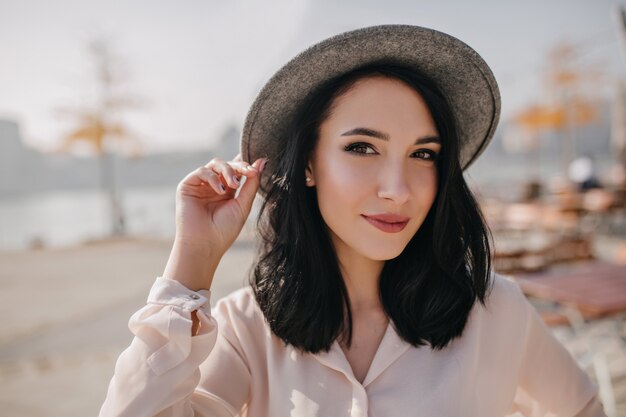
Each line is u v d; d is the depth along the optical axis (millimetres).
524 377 1188
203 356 967
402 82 1036
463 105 1268
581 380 1201
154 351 941
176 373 930
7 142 87625
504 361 1105
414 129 1021
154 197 42250
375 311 1137
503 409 1104
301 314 1065
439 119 1052
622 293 2811
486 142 1353
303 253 1113
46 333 5109
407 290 1091
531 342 1168
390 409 1002
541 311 3346
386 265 1152
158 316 957
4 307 6438
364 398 999
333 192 1047
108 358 4293
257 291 1146
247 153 1260
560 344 1209
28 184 89125
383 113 1010
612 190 8836
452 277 1098
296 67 1063
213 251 1091
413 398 1006
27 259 11469
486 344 1102
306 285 1097
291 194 1128
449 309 1068
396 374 1035
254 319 1163
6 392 3656
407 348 1051
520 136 17750
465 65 1141
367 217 1022
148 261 10297
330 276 1113
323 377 1048
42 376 3939
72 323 5441
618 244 7590
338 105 1040
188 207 1102
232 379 1101
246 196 1139
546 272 3678
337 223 1056
